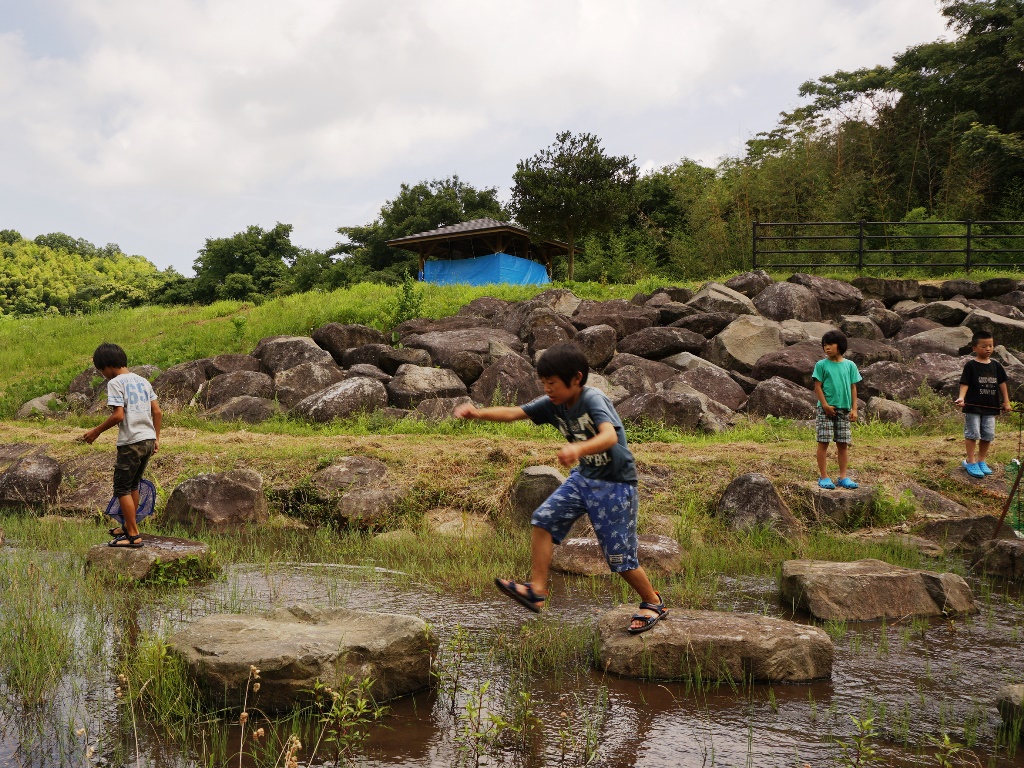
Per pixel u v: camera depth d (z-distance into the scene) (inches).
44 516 339.9
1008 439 395.5
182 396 526.6
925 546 277.6
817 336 585.0
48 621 181.0
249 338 647.8
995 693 151.3
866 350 550.6
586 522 283.9
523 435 426.3
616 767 120.4
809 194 1040.8
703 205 1029.8
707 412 450.3
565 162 960.9
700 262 979.9
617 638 166.9
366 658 148.9
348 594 221.6
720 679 157.9
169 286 2027.6
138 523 315.6
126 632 183.3
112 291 2645.2
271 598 215.6
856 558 264.1
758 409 487.2
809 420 466.9
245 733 135.2
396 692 151.6
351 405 479.2
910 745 128.5
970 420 338.6
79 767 120.3
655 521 294.7
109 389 233.0
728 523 297.9
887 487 324.8
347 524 323.3
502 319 621.3
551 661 168.9
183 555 237.0
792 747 127.5
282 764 122.0
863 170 1138.7
